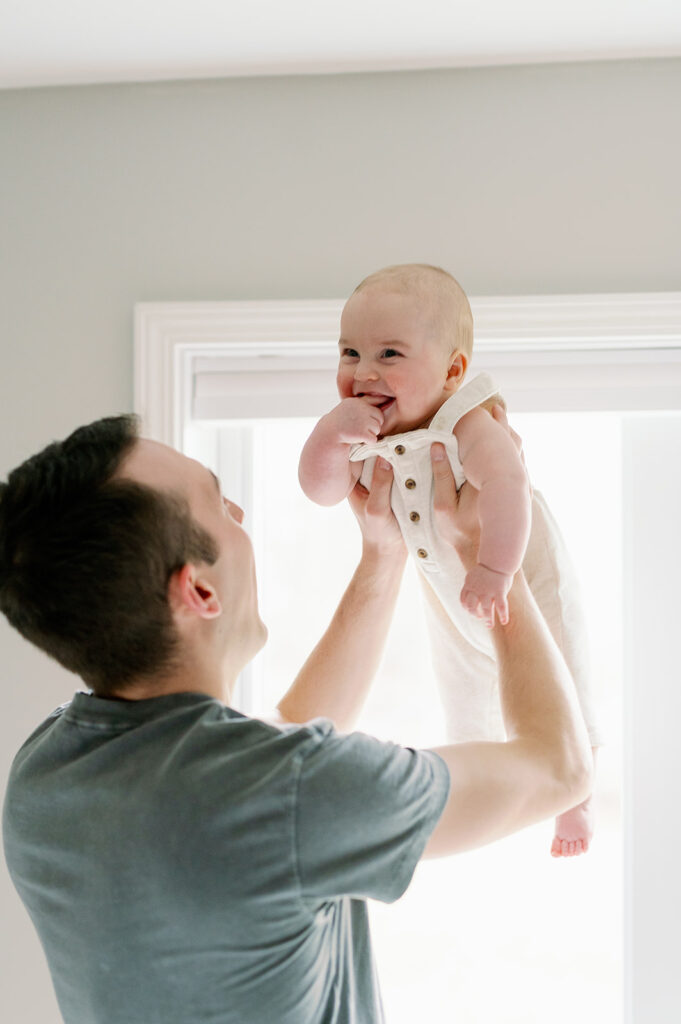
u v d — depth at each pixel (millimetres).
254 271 1981
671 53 1904
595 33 1832
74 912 914
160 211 2008
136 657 951
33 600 934
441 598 1323
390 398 1282
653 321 1871
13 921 1944
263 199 1985
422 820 900
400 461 1242
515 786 973
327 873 860
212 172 2000
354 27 1812
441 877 2121
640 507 2008
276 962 877
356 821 861
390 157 1963
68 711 1003
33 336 2023
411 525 1264
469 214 1942
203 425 2039
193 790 873
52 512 926
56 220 2029
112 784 909
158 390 1961
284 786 862
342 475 1287
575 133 1932
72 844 914
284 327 1935
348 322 1293
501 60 1930
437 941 2113
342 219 1967
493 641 1159
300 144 1982
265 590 2176
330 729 942
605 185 1923
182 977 879
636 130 1923
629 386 1936
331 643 1321
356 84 1978
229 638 1041
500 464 1165
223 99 2004
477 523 1215
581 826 1426
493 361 1967
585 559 2111
